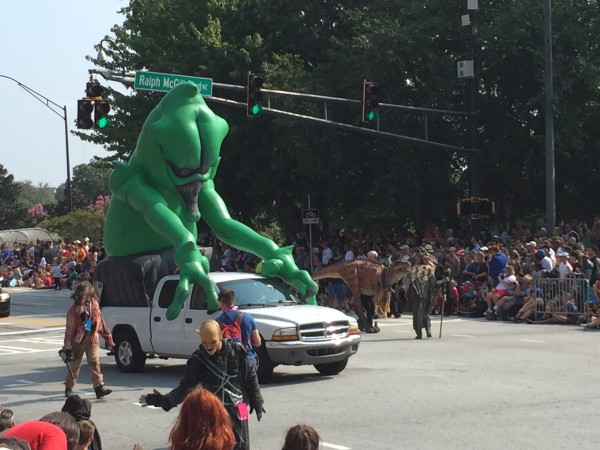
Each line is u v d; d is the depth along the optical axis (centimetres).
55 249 4875
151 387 1489
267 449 1016
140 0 4122
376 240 3228
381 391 1358
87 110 2389
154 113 1934
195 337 1551
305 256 3409
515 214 3647
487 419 1136
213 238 3962
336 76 3488
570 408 1196
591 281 2305
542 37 3169
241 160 3744
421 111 2830
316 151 3425
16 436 545
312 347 1454
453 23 3238
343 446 1005
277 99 3412
